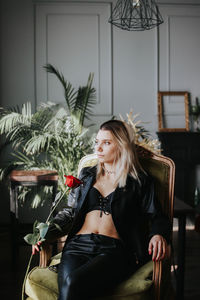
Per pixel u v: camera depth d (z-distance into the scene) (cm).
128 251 194
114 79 468
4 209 463
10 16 453
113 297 172
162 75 473
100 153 201
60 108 461
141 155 226
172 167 221
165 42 470
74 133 406
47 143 395
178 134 449
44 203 459
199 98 479
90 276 170
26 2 453
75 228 200
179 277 259
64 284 168
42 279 181
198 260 348
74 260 182
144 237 202
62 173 411
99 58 464
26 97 459
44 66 439
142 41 467
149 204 199
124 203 196
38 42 457
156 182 219
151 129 475
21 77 458
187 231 446
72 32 459
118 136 201
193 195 478
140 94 471
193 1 468
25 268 331
